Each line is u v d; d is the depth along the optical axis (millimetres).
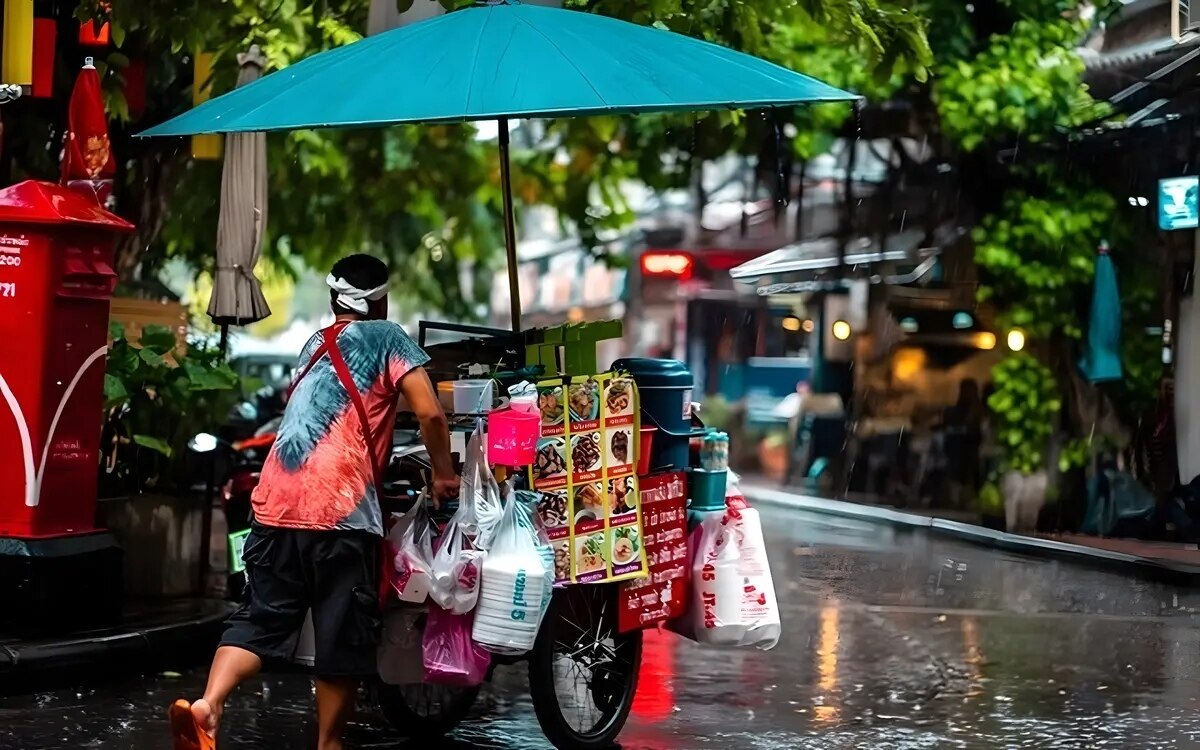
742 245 36719
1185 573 16391
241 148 13414
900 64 14164
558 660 8352
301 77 8375
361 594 7141
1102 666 11422
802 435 29453
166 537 11992
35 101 14422
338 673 7152
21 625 9945
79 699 9352
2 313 9867
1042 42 22359
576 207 27609
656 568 8453
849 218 24828
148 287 20344
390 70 8133
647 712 9570
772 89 8102
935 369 26797
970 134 22016
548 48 8141
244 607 7293
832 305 30109
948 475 25031
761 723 9273
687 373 8656
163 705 9250
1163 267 21719
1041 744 8844
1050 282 22297
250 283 13539
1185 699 10211
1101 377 21359
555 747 8484
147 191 17875
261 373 30750
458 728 9078
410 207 25828
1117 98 21375
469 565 7363
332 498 7094
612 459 8141
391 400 7273
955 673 11062
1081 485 22047
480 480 7523
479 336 10391
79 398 10125
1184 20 18547
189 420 12359
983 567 17672
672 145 23812
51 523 10055
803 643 12281
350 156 23578
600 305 46312
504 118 8688
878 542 20266
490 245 31031
